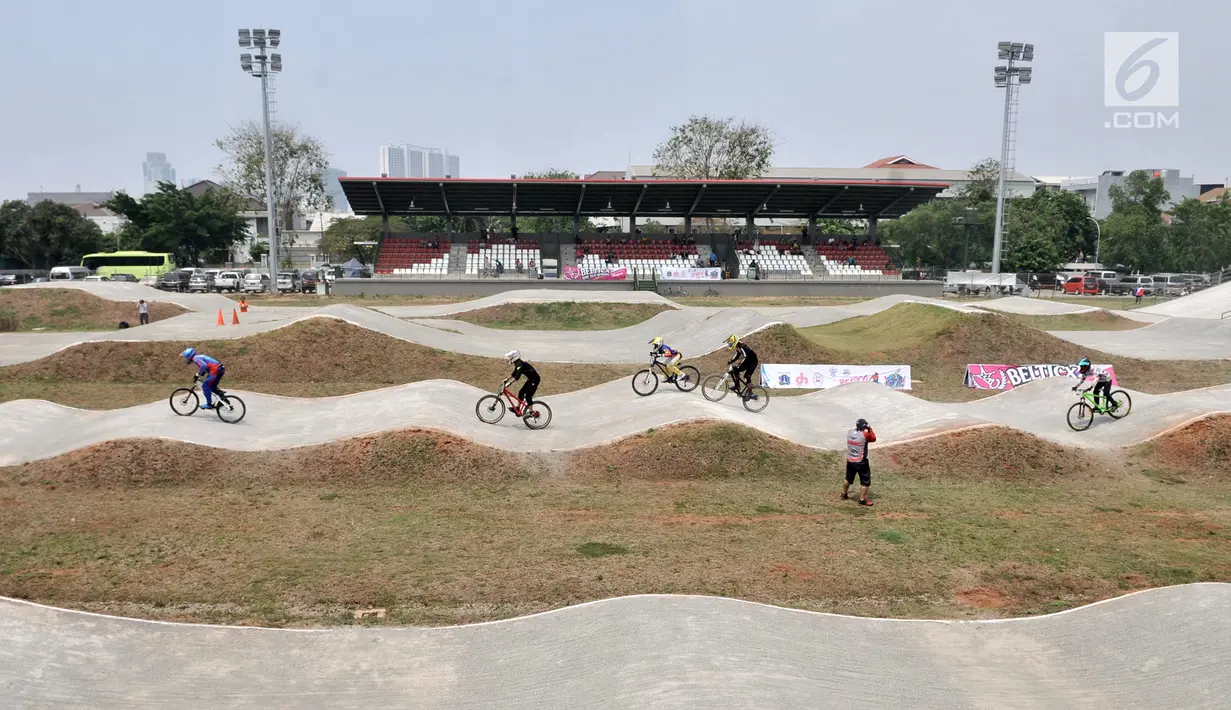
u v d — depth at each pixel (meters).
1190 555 12.49
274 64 55.34
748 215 64.94
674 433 16.91
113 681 8.26
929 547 12.62
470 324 39.09
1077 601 10.81
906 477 16.42
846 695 7.99
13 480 14.95
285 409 20.03
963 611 10.48
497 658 8.83
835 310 42.62
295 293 56.78
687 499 14.84
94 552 11.86
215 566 11.41
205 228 79.06
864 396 21.92
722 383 20.81
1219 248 83.12
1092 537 13.25
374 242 86.62
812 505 14.65
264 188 80.69
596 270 58.97
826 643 9.11
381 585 10.82
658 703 7.35
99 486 14.87
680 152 84.06
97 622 9.22
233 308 42.56
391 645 9.12
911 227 78.75
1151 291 67.12
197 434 16.75
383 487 15.30
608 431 17.91
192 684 8.29
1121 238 86.44
